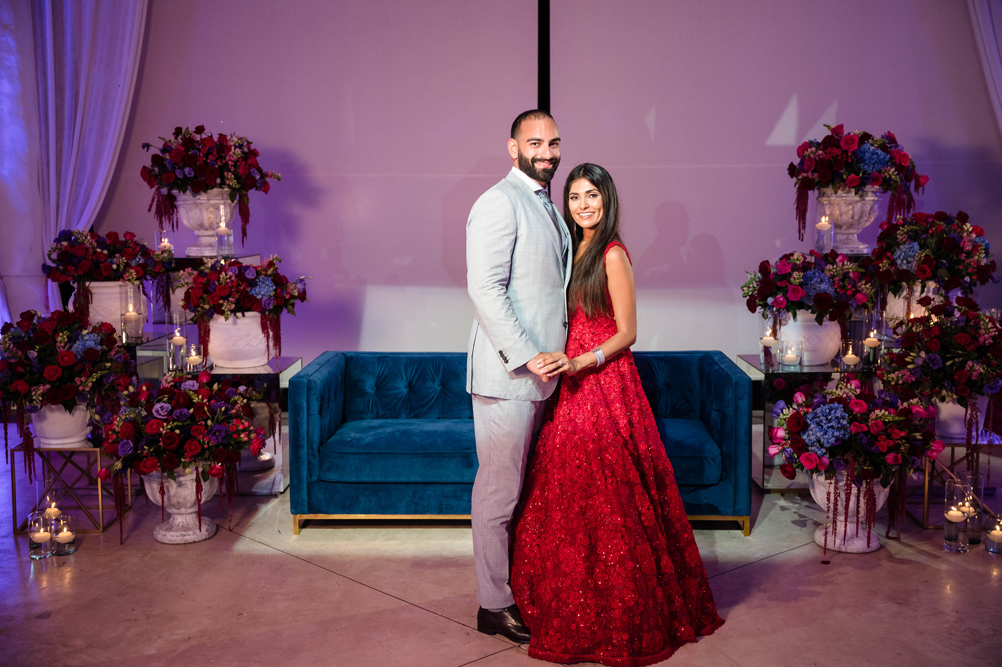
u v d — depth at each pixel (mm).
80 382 3502
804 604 2893
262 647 2631
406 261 5094
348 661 2545
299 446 3527
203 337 3936
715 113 4957
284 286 4047
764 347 4113
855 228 3992
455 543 3523
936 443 3271
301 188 5039
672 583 2633
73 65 4781
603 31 4902
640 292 5102
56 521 3391
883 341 3916
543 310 2648
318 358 3979
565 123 4973
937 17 4875
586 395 2732
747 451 3451
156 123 4992
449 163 5012
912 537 3498
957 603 2883
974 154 4980
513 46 4918
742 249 5062
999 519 3389
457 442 3559
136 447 3381
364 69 4945
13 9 4754
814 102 4945
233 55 4941
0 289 4922
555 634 2543
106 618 2830
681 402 3988
